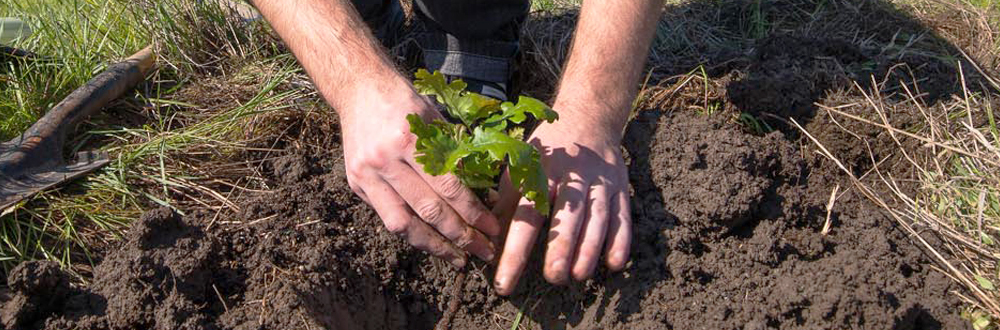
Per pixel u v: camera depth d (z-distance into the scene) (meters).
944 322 0.93
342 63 0.90
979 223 0.99
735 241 0.99
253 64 1.33
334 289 0.98
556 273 0.86
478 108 0.87
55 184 1.07
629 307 0.95
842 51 1.33
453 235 0.86
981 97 1.28
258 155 1.16
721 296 0.94
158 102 1.25
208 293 0.96
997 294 0.95
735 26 1.52
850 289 0.92
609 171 0.90
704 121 1.09
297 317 0.93
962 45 1.47
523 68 1.35
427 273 1.03
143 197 1.09
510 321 1.00
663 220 1.00
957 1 1.63
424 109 0.86
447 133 0.84
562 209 0.87
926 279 0.98
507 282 0.86
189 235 0.97
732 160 1.02
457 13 1.21
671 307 0.94
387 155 0.84
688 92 1.25
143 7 1.40
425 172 0.80
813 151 1.17
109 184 1.09
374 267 1.02
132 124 1.23
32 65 1.27
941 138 1.16
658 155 1.05
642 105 1.21
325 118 1.19
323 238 1.02
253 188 1.12
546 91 1.32
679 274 0.95
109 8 1.47
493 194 0.93
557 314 0.99
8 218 1.03
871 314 0.90
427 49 1.28
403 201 0.87
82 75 1.28
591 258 0.86
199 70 1.34
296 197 1.05
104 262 0.97
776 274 0.96
